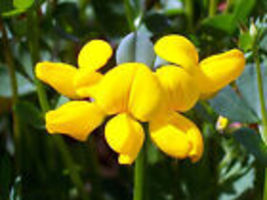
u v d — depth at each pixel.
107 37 0.10
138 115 0.06
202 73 0.06
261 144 0.07
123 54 0.07
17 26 0.10
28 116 0.09
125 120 0.06
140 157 0.07
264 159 0.07
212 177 0.10
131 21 0.10
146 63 0.07
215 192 0.10
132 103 0.06
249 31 0.08
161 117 0.06
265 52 0.09
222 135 0.09
